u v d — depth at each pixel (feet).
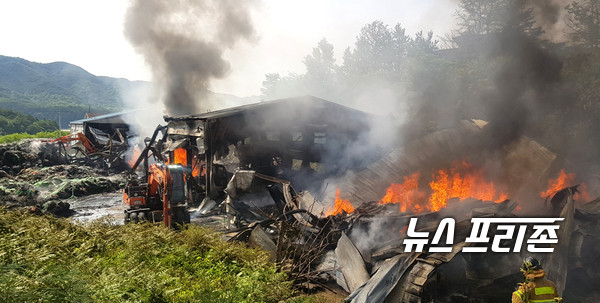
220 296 20.12
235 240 30.42
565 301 23.47
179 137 62.44
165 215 37.04
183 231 31.22
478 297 23.07
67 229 28.19
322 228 29.45
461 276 24.14
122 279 19.33
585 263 25.50
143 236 28.55
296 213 32.71
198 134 57.26
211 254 26.48
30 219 29.94
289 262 27.78
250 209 44.06
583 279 25.57
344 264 26.13
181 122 61.00
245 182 43.75
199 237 29.01
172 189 38.40
